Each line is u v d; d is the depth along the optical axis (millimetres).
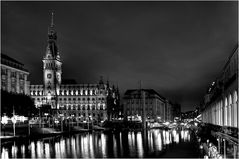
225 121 66188
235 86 50938
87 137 135500
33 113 170750
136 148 84812
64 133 154375
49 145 95938
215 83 95125
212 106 110438
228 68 61375
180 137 124438
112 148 86000
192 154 66625
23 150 81688
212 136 84438
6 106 145625
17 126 141000
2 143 97312
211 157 56062
